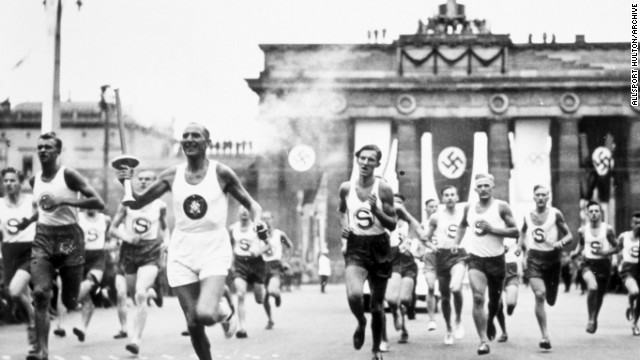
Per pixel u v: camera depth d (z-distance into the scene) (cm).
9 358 1078
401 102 5306
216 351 1195
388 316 1948
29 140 5197
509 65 5334
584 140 5431
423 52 5338
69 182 973
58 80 1844
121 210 1285
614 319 1870
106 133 4516
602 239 1481
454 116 5306
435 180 5247
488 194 1155
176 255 752
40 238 976
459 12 5394
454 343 1318
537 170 5222
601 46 5297
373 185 927
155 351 1184
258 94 5262
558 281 1275
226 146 5194
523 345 1289
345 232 934
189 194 748
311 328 1611
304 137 5241
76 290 1004
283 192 5194
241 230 1463
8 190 1268
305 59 5269
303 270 5003
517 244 1291
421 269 1964
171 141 4450
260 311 2166
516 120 5303
